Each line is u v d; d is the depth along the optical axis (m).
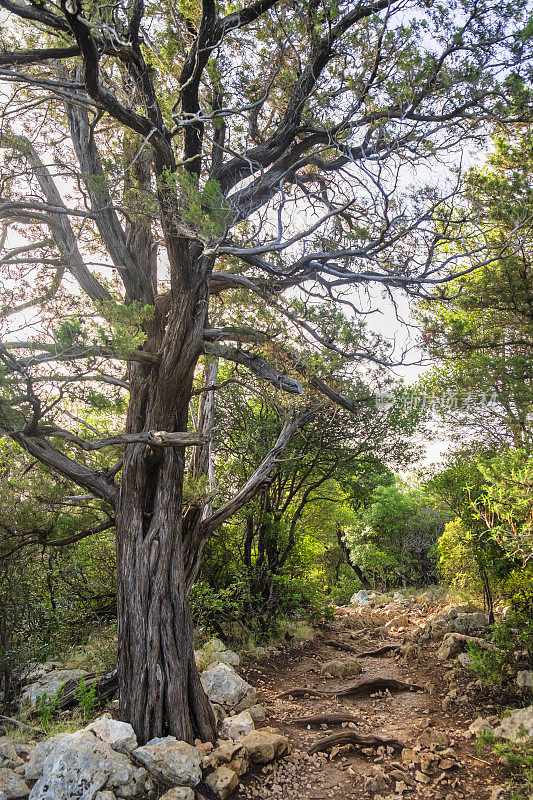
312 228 6.91
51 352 5.71
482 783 6.13
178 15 7.03
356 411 7.91
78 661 9.23
